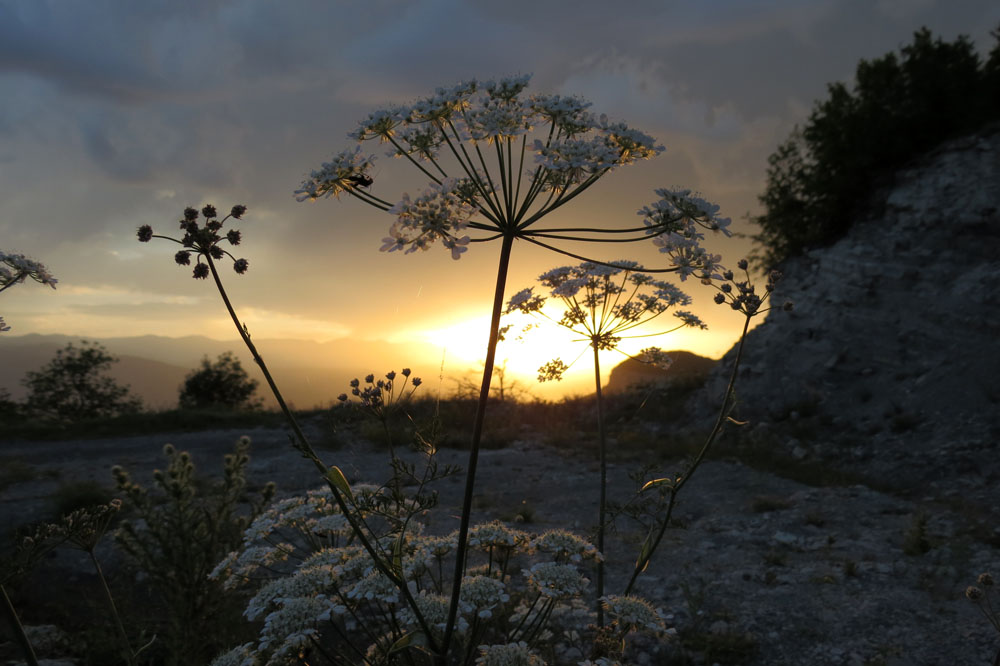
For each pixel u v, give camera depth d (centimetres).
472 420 1839
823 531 880
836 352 1795
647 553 354
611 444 1653
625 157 330
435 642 272
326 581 304
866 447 1430
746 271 355
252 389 3406
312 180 304
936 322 1683
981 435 1301
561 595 331
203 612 457
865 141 2133
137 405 2931
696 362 2678
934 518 917
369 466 1320
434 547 346
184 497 475
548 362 543
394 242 283
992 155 1894
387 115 312
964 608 600
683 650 546
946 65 2192
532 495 1157
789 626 586
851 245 2022
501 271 276
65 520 341
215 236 265
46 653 533
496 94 323
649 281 546
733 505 1055
